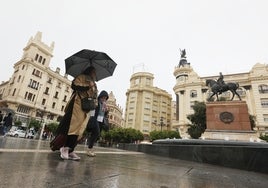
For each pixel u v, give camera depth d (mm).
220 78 11492
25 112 33312
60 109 40500
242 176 3158
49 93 37812
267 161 3982
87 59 3871
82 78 3189
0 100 33312
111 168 2502
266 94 33469
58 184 1331
